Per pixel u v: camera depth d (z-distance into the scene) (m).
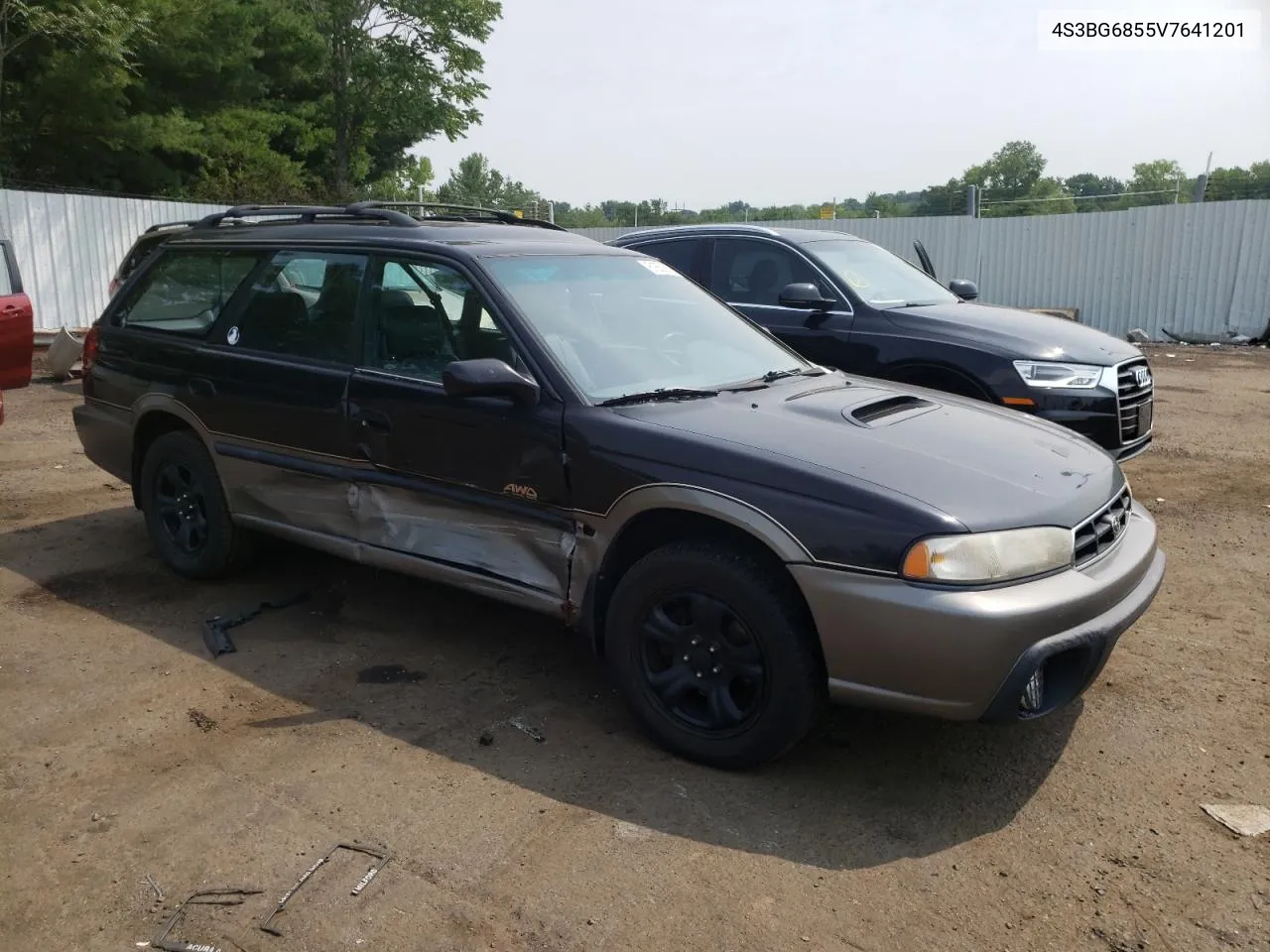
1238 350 15.88
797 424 3.67
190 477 5.15
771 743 3.37
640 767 3.55
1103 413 6.21
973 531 3.10
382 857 3.02
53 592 5.11
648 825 3.20
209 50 21.25
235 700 4.01
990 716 3.12
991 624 3.02
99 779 3.43
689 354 4.39
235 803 3.29
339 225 4.82
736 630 3.41
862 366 6.93
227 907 2.80
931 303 7.35
